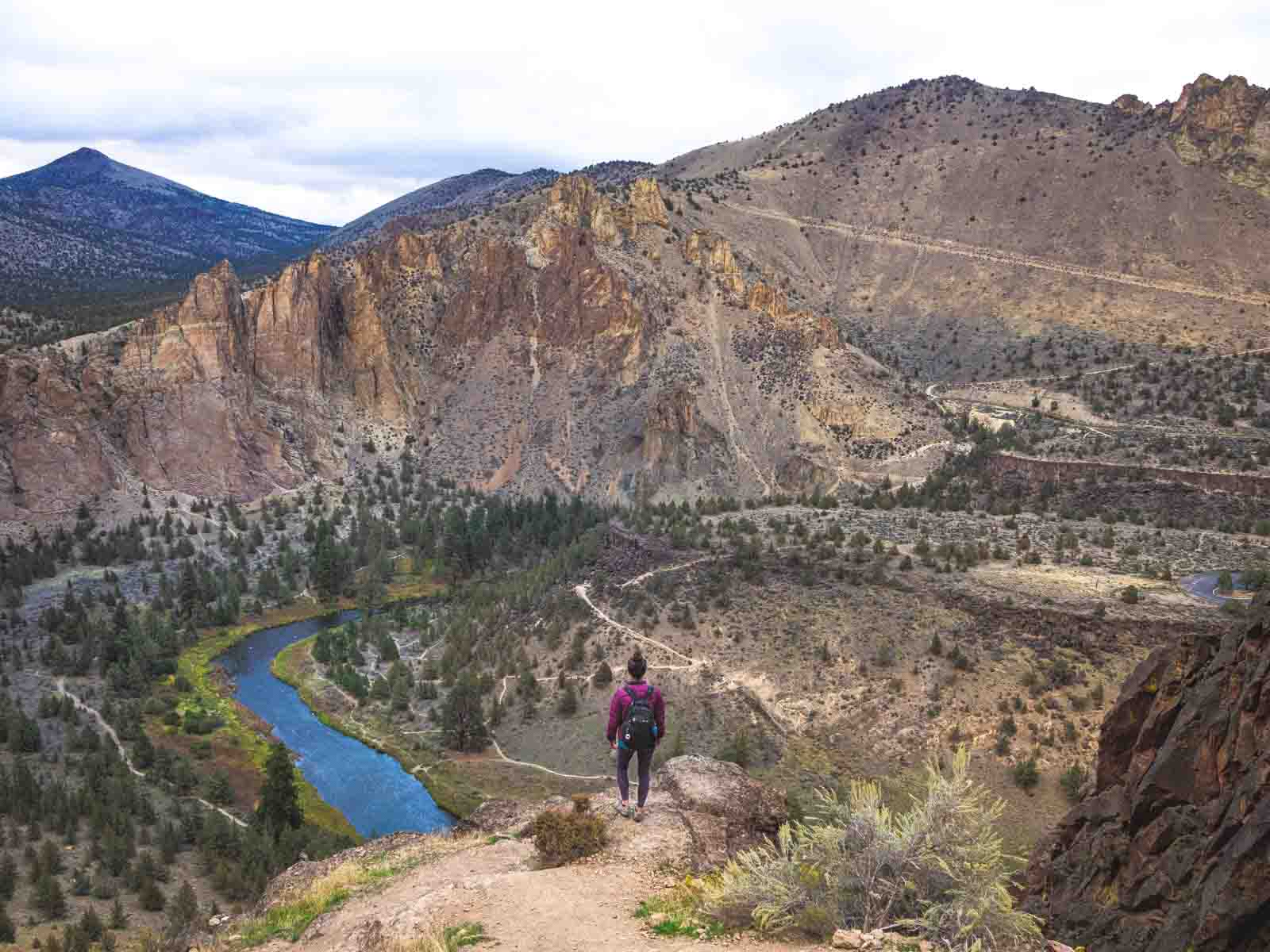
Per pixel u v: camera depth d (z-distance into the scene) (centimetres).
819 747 8144
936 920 1262
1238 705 2011
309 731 10350
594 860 1606
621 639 10481
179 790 8631
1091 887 2206
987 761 7475
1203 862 1881
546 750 9256
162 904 6109
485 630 12281
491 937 1354
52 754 9138
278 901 2105
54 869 6569
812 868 1358
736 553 11662
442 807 8494
